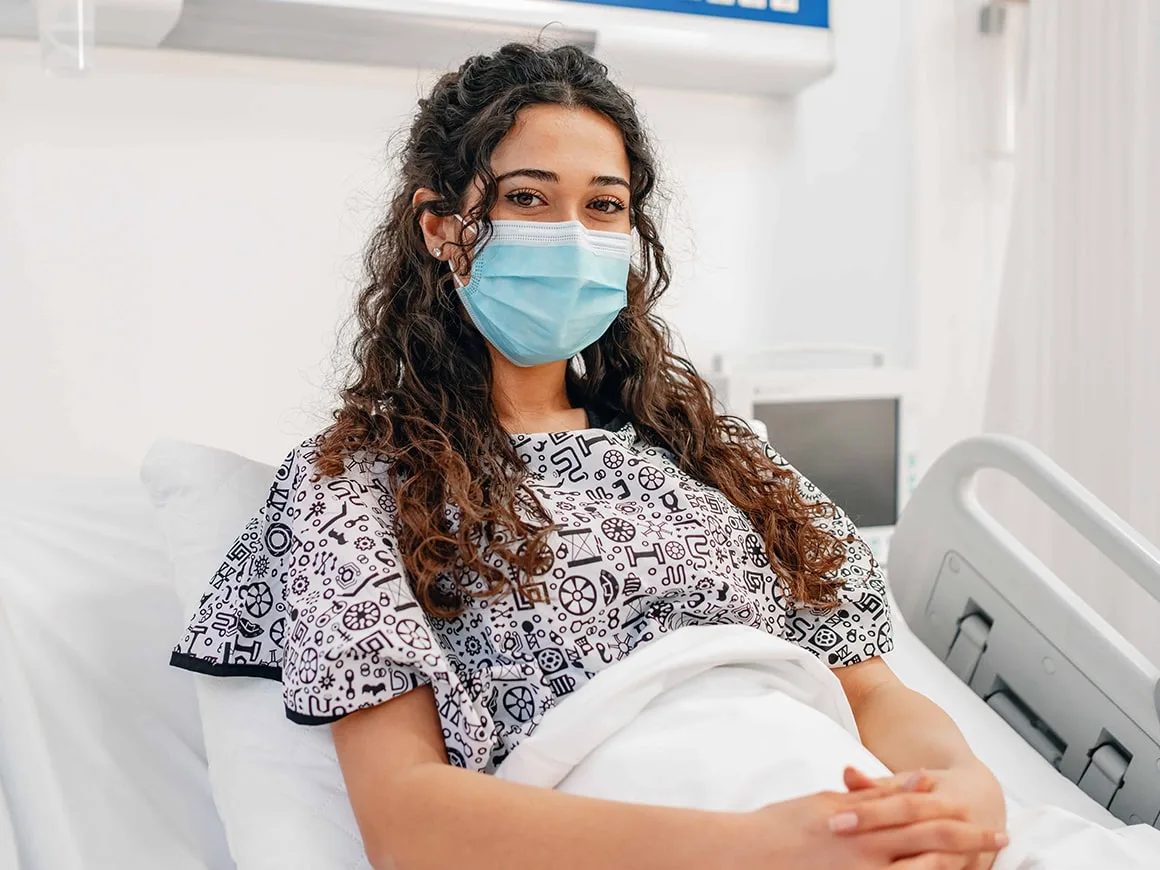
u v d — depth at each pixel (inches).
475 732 41.4
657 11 89.9
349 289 89.4
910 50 105.5
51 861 46.6
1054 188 85.0
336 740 42.3
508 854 36.4
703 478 56.1
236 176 86.2
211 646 47.3
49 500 63.1
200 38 81.5
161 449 57.8
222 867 51.3
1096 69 82.5
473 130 50.0
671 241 99.3
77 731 52.4
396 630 41.6
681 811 36.6
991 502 89.3
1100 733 58.7
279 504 48.9
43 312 82.0
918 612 70.3
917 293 107.6
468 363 52.6
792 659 46.5
